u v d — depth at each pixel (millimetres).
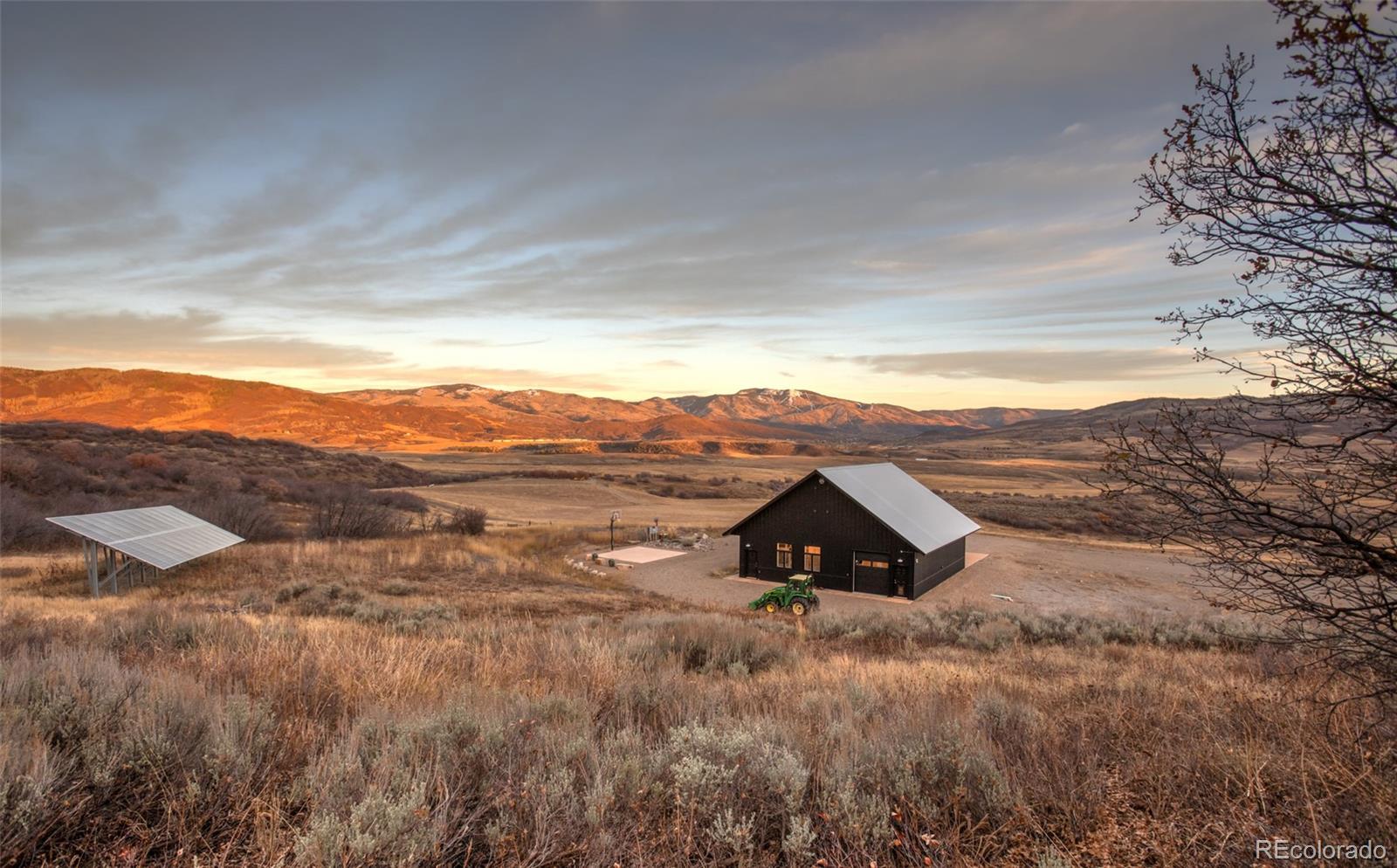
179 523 31172
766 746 4449
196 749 4148
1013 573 37375
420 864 3205
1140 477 4031
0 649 8594
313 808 3512
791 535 34312
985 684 8883
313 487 67562
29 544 36688
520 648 10273
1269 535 3785
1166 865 3352
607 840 3406
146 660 8031
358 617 18766
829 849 3562
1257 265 3754
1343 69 3299
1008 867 3445
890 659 13414
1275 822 3738
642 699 6746
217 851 3273
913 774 4246
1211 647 15930
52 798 3430
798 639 16625
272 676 6707
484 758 4367
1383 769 4055
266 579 27578
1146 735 5367
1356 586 3750
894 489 38969
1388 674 3865
